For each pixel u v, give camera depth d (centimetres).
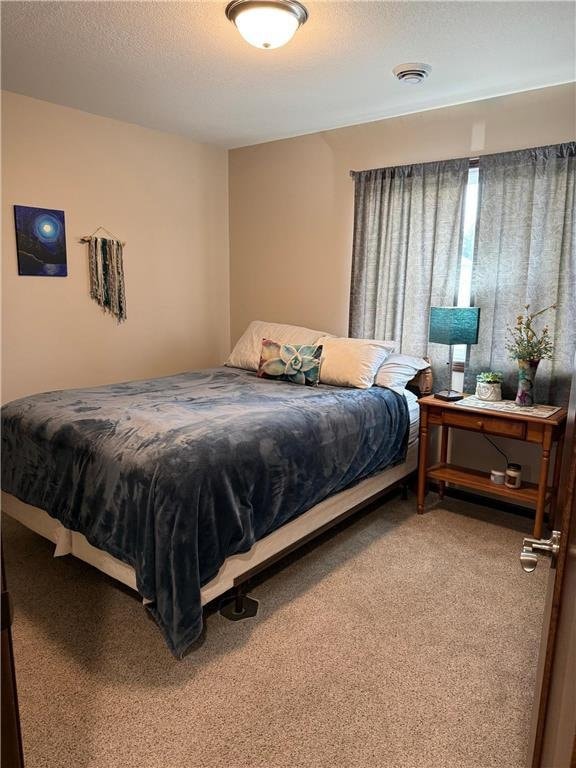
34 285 341
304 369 334
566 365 300
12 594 241
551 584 113
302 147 407
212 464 202
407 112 350
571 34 237
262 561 233
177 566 186
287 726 170
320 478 253
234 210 457
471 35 239
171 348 431
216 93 314
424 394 349
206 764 157
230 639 211
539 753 109
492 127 321
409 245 353
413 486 369
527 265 309
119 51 258
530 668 197
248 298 461
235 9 212
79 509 219
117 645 207
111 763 157
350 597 240
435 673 194
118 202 379
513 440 331
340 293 403
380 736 167
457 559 275
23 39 246
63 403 264
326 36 241
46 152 336
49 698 180
